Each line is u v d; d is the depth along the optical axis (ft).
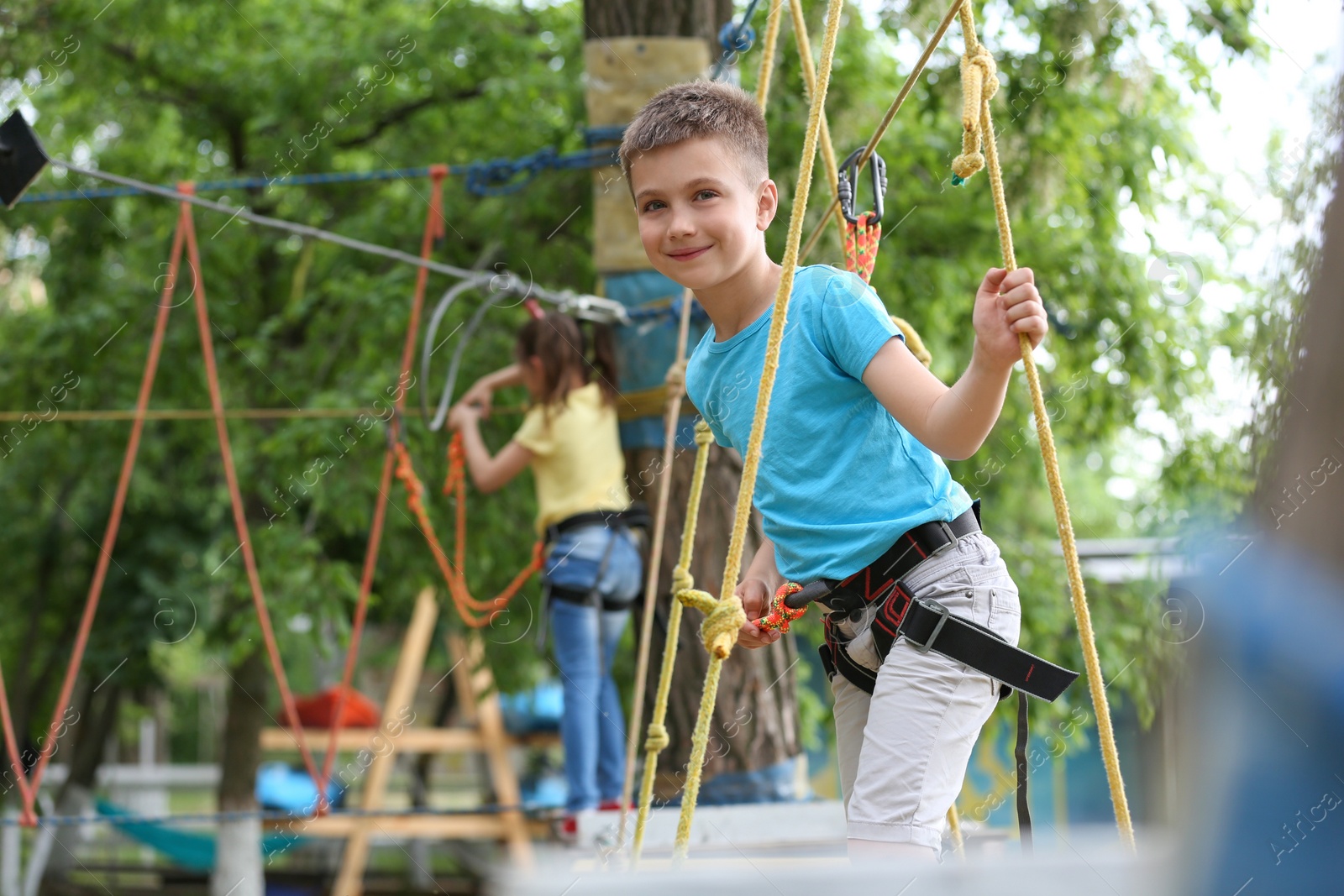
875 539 8.29
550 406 17.63
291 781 53.67
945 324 27.84
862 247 9.57
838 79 22.67
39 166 15.46
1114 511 46.60
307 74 30.40
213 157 35.96
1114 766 7.54
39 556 42.75
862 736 8.89
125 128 35.35
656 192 8.35
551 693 48.70
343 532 32.68
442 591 30.25
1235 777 2.86
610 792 17.38
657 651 16.76
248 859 37.50
